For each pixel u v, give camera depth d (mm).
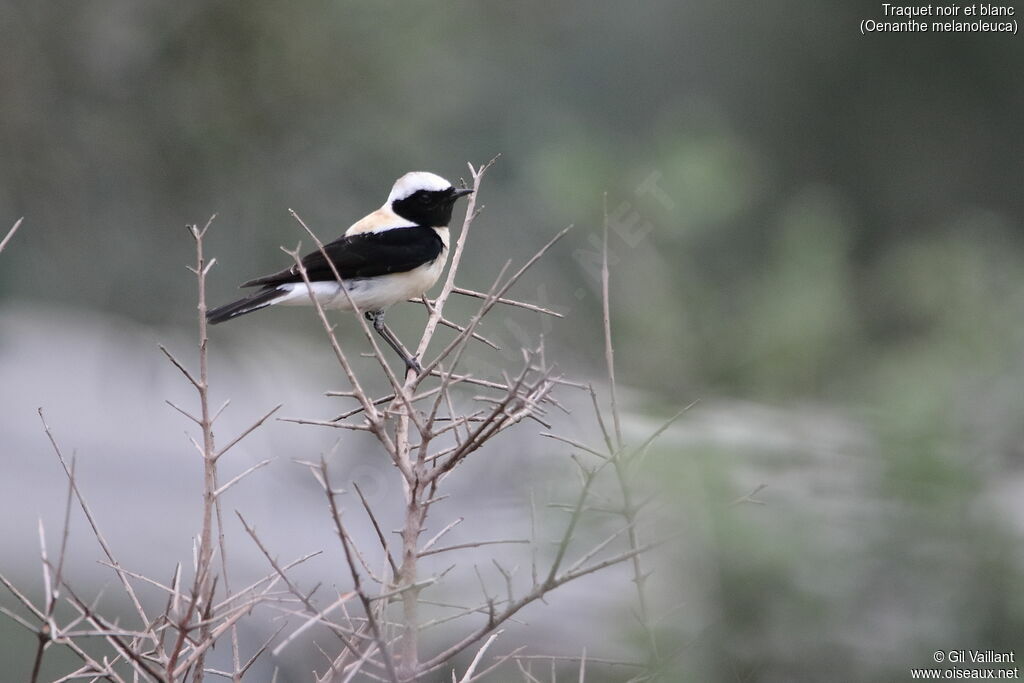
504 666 8336
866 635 6777
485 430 6508
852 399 8320
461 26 18781
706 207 11156
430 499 6090
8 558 19062
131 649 5703
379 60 18156
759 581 6898
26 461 21391
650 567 7188
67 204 18734
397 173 19016
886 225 31250
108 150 18453
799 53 31531
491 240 18062
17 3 17969
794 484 7152
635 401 8820
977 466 6805
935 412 7004
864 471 6969
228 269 18750
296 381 18969
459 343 6672
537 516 7699
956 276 9336
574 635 7895
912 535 6660
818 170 31672
